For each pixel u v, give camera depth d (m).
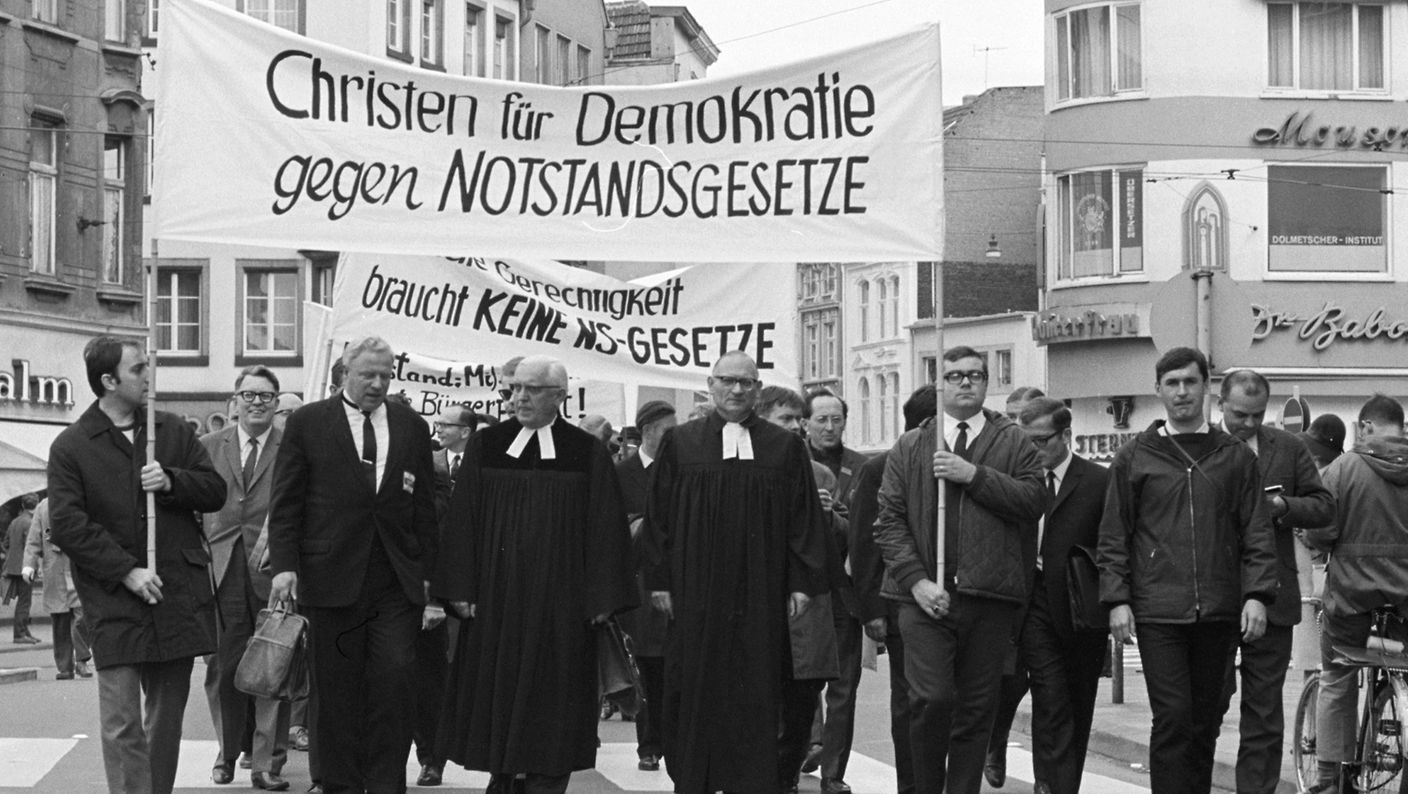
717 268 16.83
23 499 30.11
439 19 52.53
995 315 62.81
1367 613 10.99
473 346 17.06
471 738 10.38
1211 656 10.27
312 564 10.30
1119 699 17.41
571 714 10.40
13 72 36.81
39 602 39.09
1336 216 43.81
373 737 10.39
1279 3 43.97
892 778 13.12
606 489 10.48
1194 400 10.19
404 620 10.41
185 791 12.16
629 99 11.02
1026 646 11.27
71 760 13.62
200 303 50.62
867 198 10.91
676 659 10.58
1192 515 10.10
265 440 12.77
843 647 12.30
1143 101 44.56
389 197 11.02
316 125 10.98
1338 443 12.91
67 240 38.44
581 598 10.44
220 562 12.56
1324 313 43.44
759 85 10.94
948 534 10.37
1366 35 43.94
